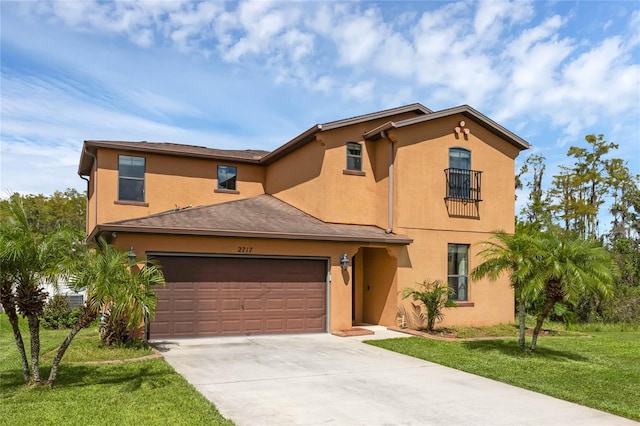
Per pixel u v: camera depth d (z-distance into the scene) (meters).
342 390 8.16
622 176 33.72
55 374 7.91
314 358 10.88
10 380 8.35
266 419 6.59
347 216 16.72
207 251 13.40
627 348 13.03
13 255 7.21
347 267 15.16
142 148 18.45
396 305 15.80
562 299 11.47
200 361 10.31
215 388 8.13
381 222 16.80
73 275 7.75
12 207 7.85
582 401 7.71
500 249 12.23
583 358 11.48
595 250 11.30
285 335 14.20
